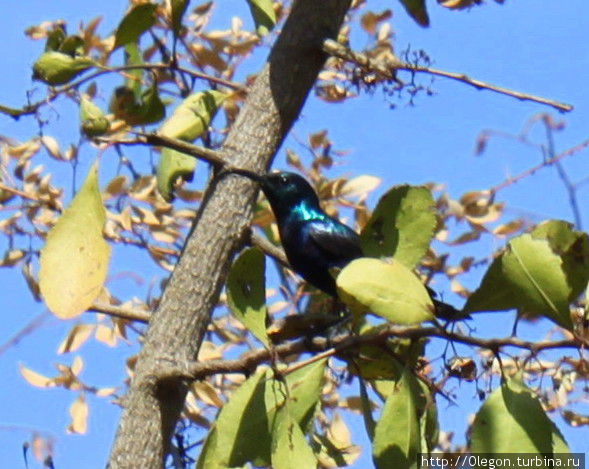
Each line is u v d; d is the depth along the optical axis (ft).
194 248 28.60
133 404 27.17
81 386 38.45
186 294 28.14
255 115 30.25
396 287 24.86
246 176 29.35
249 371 26.66
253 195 29.40
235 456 25.98
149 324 28.12
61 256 26.37
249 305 26.53
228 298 26.50
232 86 32.50
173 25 31.76
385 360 28.99
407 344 29.01
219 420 26.05
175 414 27.43
